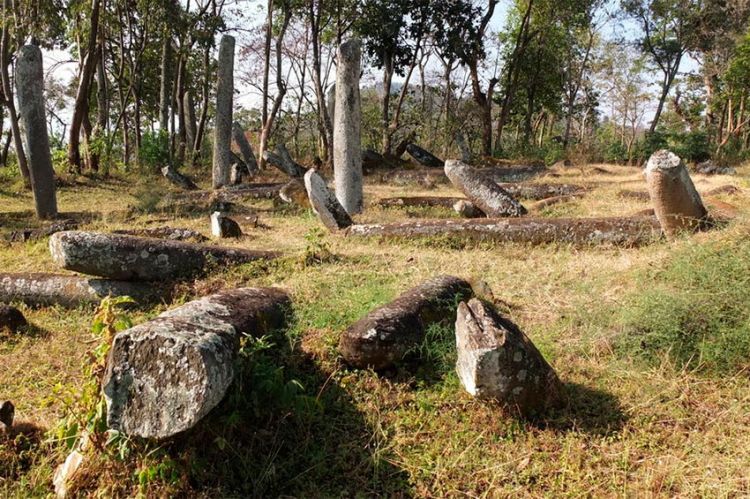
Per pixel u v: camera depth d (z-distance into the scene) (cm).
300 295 594
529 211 1098
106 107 2450
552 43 3303
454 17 2708
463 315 413
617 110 4453
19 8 1752
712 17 3178
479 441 387
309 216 1150
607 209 1064
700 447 370
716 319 466
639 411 411
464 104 3409
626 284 600
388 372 461
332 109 2512
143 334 327
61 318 618
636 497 332
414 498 346
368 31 2659
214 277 676
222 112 1695
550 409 411
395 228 874
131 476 332
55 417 409
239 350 382
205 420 349
